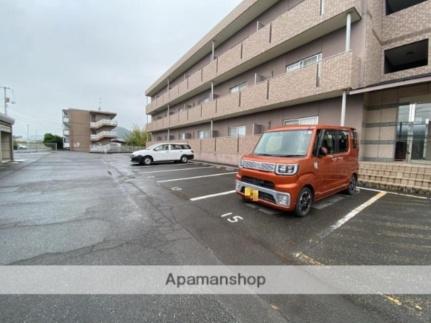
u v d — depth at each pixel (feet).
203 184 25.52
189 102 68.28
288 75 30.42
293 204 13.32
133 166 46.29
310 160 14.29
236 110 40.93
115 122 168.76
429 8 25.54
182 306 6.59
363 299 6.86
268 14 38.70
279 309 6.48
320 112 30.09
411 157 25.55
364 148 27.25
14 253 9.68
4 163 51.49
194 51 57.62
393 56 30.73
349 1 23.76
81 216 14.61
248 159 15.99
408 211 15.03
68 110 165.07
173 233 11.87
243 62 39.45
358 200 17.78
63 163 55.47
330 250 9.95
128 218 14.26
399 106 25.57
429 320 5.96
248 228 12.47
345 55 23.79
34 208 16.40
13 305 6.57
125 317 6.13
